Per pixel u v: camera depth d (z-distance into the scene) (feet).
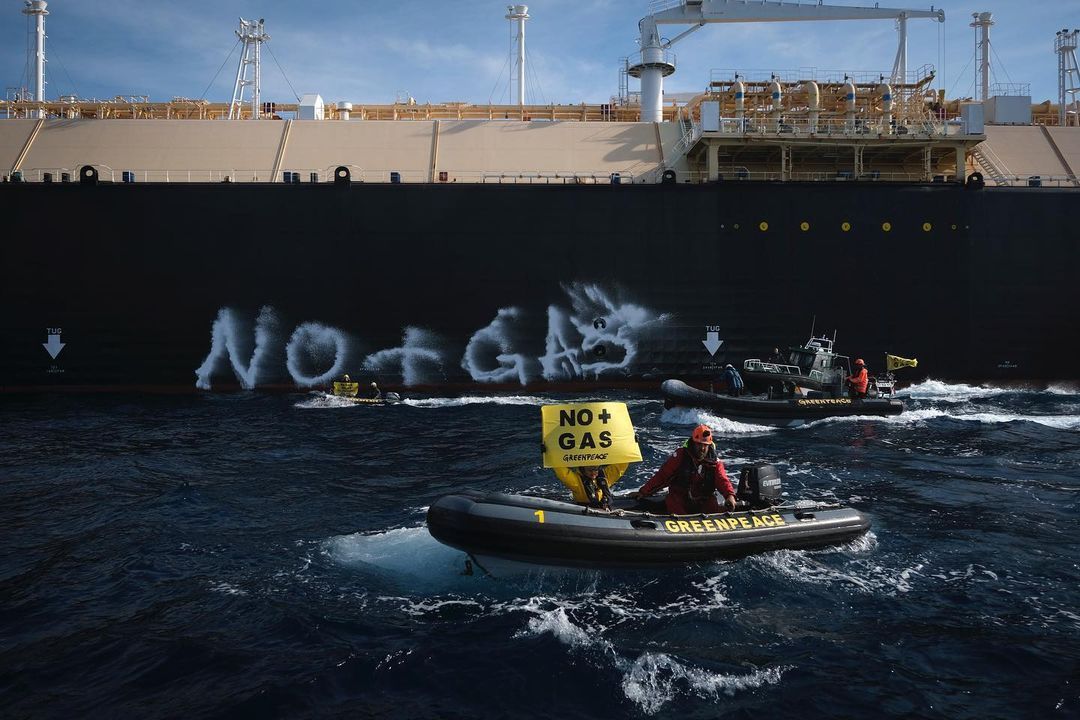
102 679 15.48
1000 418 52.60
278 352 68.23
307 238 68.08
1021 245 70.95
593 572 20.77
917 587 20.54
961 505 29.17
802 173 76.07
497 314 69.05
